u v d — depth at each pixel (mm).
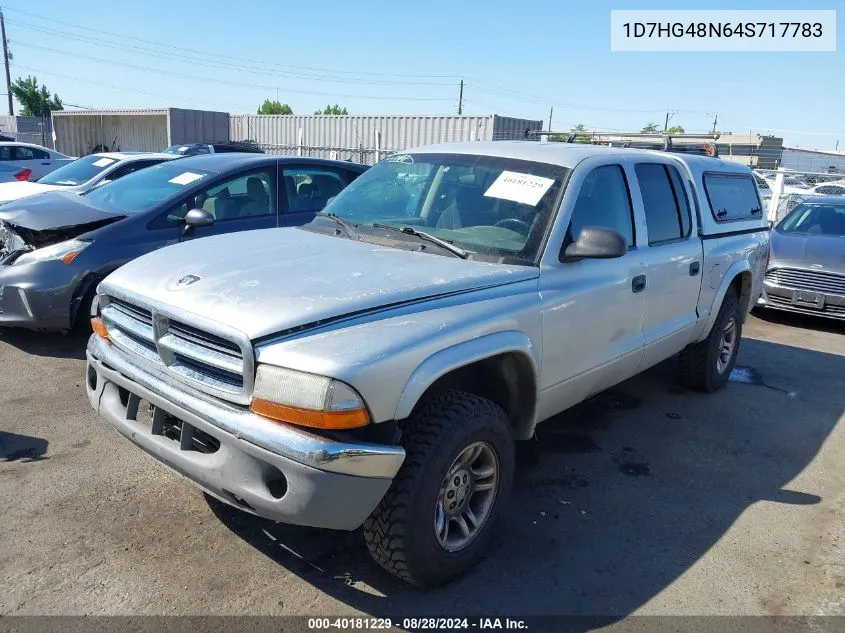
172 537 3271
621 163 4258
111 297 3318
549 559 3295
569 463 4367
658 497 3977
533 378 3389
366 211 4137
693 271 4848
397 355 2617
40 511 3424
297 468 2449
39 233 5688
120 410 3205
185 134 28797
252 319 2637
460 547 3035
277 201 6652
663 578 3199
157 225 5906
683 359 5656
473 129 22109
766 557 3418
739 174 5953
